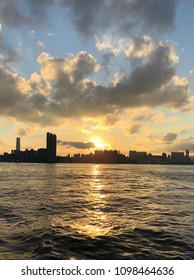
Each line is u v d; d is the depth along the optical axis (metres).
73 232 15.36
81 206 25.30
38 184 51.00
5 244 13.00
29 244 12.99
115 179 70.19
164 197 33.19
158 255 11.77
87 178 73.19
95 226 17.02
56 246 12.71
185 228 16.75
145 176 86.69
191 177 81.69
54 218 19.36
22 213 21.27
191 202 28.89
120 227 16.78
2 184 50.16
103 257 11.49
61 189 42.03
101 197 32.69
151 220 19.05
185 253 12.02
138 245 13.03
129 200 30.11
